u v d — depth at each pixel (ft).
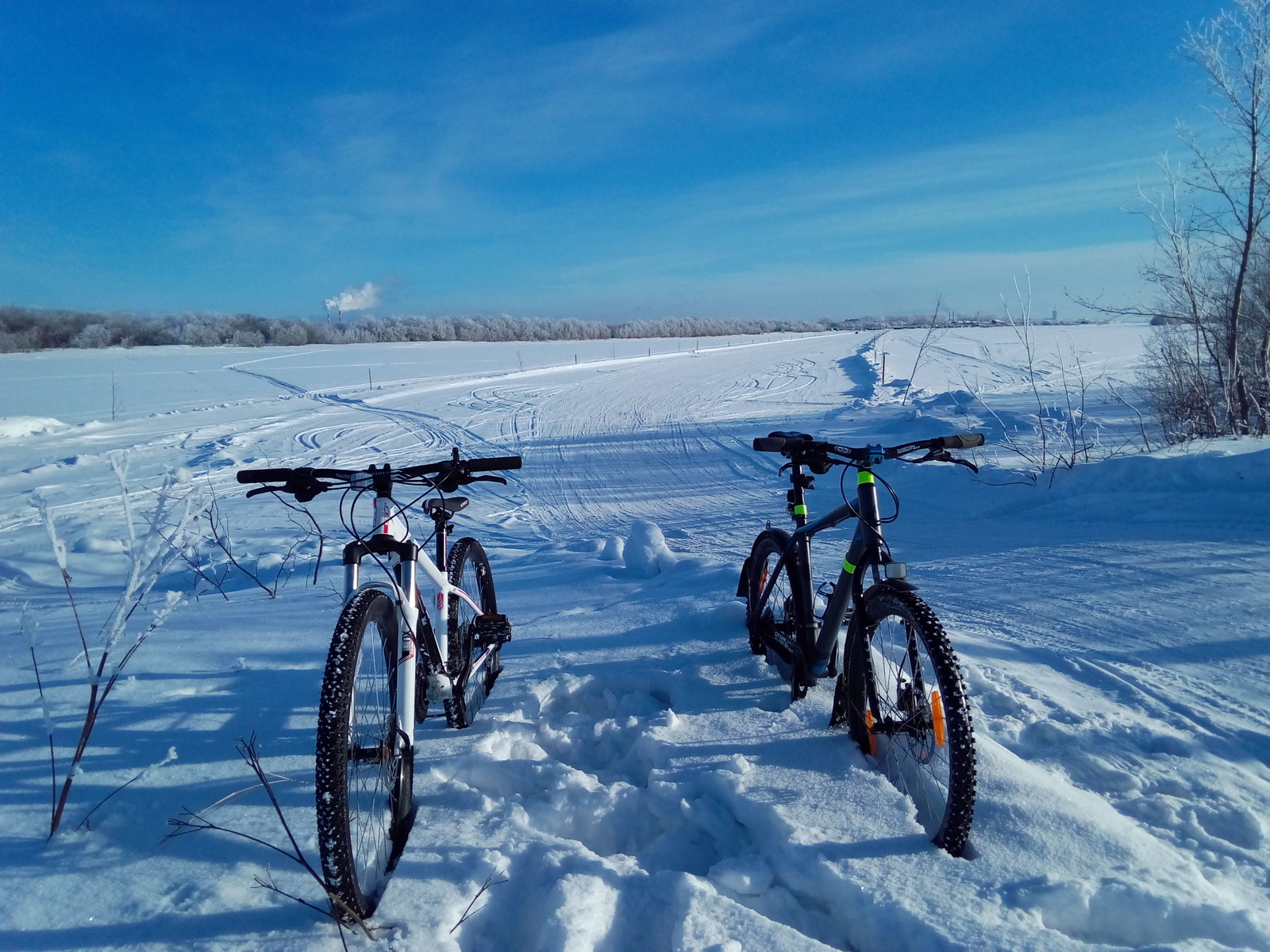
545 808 8.61
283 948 6.42
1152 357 36.50
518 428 61.72
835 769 8.89
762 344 179.32
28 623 8.63
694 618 14.16
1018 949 5.97
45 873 7.41
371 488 8.77
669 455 46.75
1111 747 9.68
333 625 14.74
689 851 8.11
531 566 21.31
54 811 8.14
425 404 78.69
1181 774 9.04
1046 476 26.48
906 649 8.59
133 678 11.97
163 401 84.48
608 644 13.38
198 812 8.38
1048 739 9.96
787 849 7.47
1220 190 28.84
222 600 17.92
